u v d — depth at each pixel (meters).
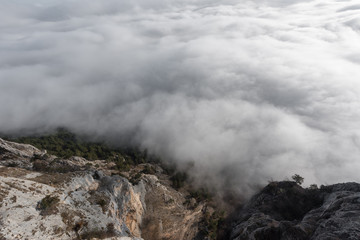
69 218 54.97
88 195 66.75
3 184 56.12
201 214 111.75
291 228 71.38
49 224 51.28
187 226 97.25
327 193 100.25
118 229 60.28
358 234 55.62
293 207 100.69
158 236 82.06
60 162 91.19
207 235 98.88
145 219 85.62
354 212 64.25
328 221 65.44
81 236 52.78
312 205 98.75
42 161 90.12
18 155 93.19
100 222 58.22
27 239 46.38
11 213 49.47
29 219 50.25
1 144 95.06
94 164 124.19
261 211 102.50
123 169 126.12
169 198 100.94
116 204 70.38
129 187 78.38
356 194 73.81
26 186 58.50
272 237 75.00
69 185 66.56
